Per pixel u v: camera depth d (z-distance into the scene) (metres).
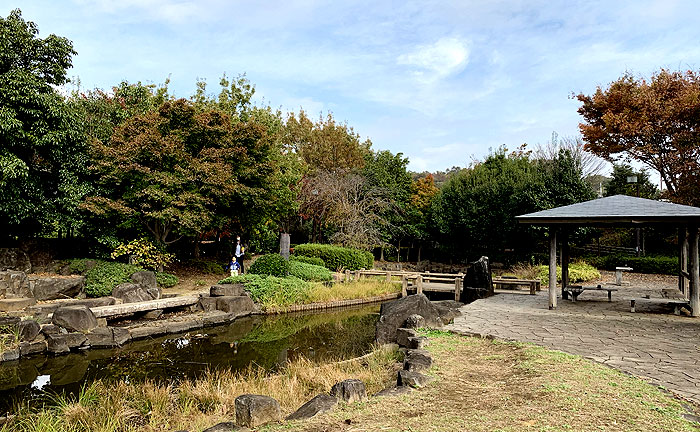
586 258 20.73
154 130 13.37
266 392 5.38
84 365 7.29
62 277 11.38
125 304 10.05
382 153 30.31
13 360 7.34
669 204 9.50
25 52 11.73
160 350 8.34
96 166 12.70
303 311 12.68
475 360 5.80
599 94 19.77
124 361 7.56
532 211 20.59
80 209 12.83
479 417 3.71
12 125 10.70
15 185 11.47
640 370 5.18
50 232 14.02
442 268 25.03
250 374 6.33
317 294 13.41
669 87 17.98
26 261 12.17
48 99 11.57
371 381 5.43
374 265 25.05
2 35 11.20
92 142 12.88
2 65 11.42
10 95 10.97
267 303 12.34
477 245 24.73
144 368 7.16
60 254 13.66
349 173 24.38
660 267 18.11
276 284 12.95
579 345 6.51
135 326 9.40
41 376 6.71
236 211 16.05
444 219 25.14
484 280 12.84
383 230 25.58
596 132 19.50
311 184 22.77
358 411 3.99
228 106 19.64
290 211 21.58
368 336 9.62
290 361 7.41
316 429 3.61
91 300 10.17
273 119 22.95
